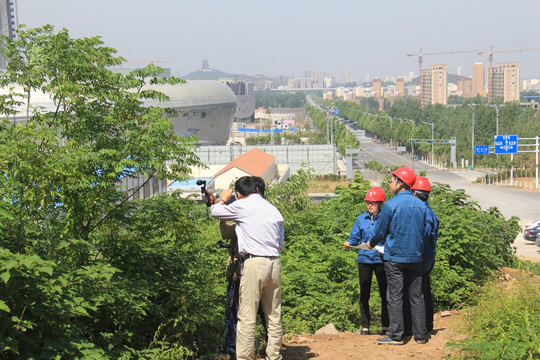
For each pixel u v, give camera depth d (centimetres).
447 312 924
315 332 825
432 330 753
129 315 598
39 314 455
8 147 575
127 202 750
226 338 582
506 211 5475
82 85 755
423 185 734
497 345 529
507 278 1180
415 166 10919
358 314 963
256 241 529
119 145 739
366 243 752
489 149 8106
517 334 560
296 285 983
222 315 710
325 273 1084
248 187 549
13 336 436
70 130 757
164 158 731
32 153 586
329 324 843
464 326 696
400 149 12325
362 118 19700
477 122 12206
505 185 7862
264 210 534
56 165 616
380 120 16962
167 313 637
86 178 663
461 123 12525
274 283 538
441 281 1015
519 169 9012
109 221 724
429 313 744
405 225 670
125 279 596
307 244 1176
